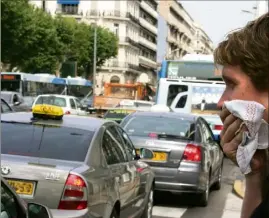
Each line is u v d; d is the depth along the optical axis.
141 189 7.39
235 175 15.16
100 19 99.69
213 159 11.09
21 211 3.50
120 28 101.00
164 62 22.05
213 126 20.17
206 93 20.80
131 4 105.50
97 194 5.29
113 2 100.38
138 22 110.94
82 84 48.28
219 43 1.48
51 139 5.76
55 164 5.21
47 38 54.72
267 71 1.38
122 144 7.02
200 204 10.15
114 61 101.12
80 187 5.02
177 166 9.48
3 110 18.28
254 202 1.54
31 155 5.48
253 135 1.43
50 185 5.02
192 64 21.77
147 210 7.94
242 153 1.45
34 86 39.88
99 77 101.00
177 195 10.89
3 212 3.15
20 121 6.12
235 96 1.43
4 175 5.07
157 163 9.52
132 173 6.81
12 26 47.00
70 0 97.75
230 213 9.77
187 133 9.95
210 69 21.61
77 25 76.25
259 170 1.53
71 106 30.39
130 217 6.78
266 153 1.50
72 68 57.22
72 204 4.98
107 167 5.86
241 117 1.42
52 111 6.21
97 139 5.91
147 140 9.65
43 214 3.29
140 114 10.68
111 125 6.86
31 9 52.47
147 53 125.75
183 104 20.91
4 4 45.34
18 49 49.62
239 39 1.42
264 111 1.40
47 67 56.78
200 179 9.55
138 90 41.72
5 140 5.73
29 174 5.06
